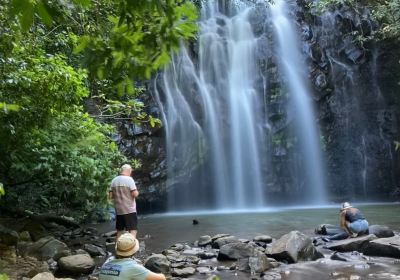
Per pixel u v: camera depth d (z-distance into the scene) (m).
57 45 9.08
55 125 9.40
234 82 21.20
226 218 14.90
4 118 7.43
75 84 7.73
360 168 21.77
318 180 21.47
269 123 21.33
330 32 21.86
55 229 11.41
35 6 1.95
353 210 8.95
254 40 21.97
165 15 2.27
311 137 21.55
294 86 21.67
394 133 21.66
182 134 19.80
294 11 22.52
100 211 13.85
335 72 21.72
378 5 19.14
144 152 18.72
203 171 20.17
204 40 21.02
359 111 21.84
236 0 22.62
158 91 19.41
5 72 6.45
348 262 7.15
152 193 18.98
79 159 9.59
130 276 3.74
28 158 9.45
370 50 21.53
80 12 6.91
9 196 11.35
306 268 6.82
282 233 10.56
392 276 6.18
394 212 15.49
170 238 10.49
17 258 7.41
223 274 6.62
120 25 2.23
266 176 20.92
